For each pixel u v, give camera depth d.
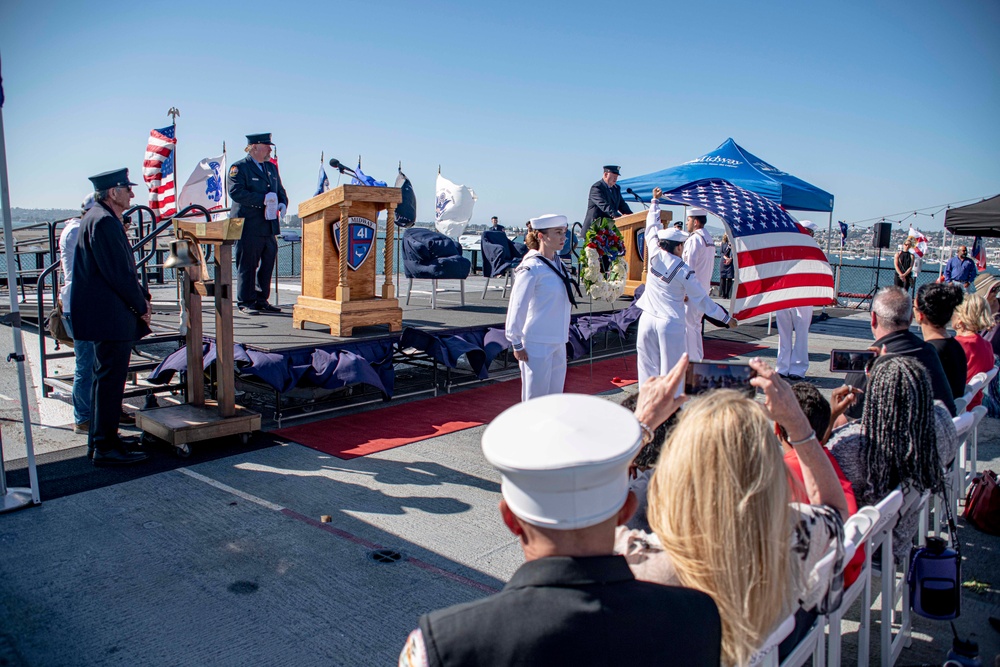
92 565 3.96
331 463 5.67
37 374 8.66
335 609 3.59
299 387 7.06
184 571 3.92
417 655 1.30
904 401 3.07
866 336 12.59
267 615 3.52
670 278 6.75
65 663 3.11
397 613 3.57
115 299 5.25
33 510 4.67
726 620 1.58
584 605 1.30
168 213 11.96
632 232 12.00
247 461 5.68
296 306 7.87
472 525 4.61
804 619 2.32
